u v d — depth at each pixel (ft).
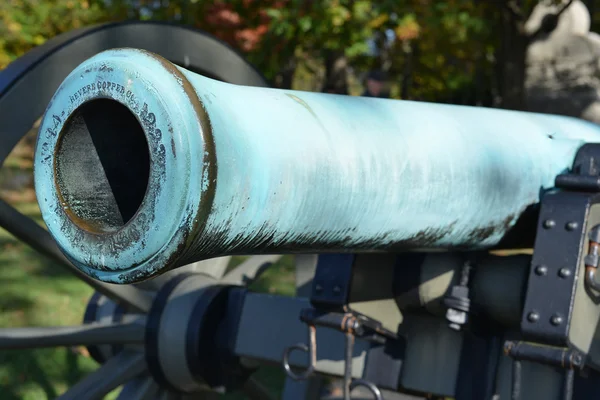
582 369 4.66
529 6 18.98
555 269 4.58
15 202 23.89
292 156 3.18
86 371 10.69
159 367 7.21
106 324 7.16
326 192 3.37
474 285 5.25
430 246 4.49
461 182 4.25
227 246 3.03
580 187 4.70
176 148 2.65
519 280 5.06
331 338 6.42
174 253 2.73
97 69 2.81
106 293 7.25
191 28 7.72
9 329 6.65
